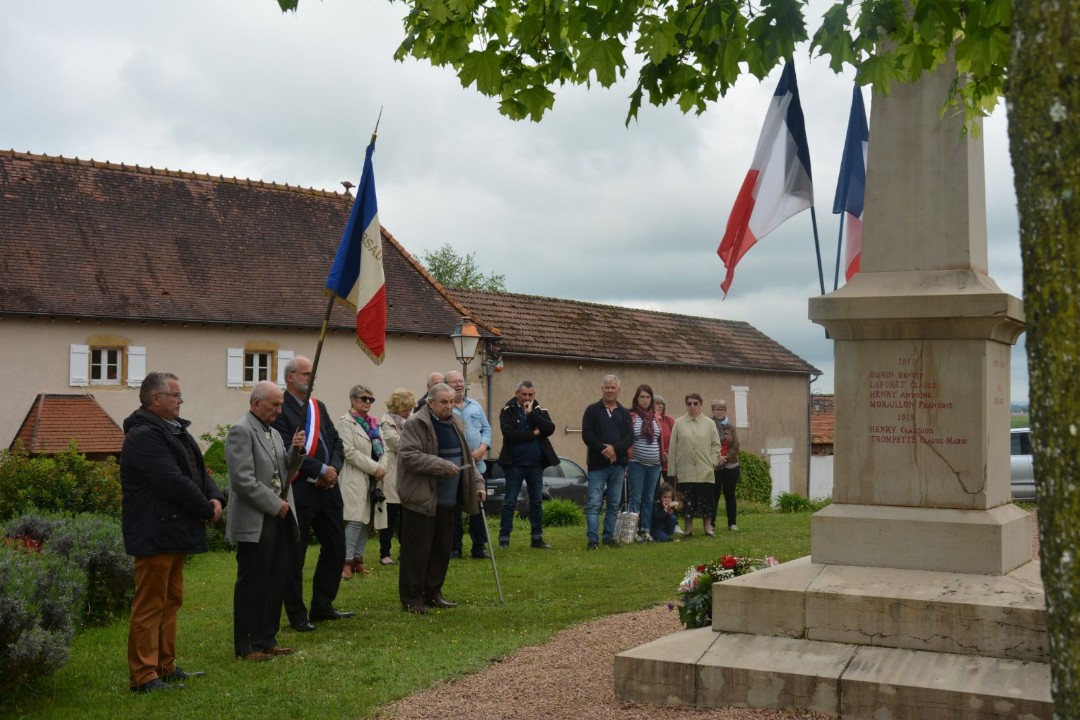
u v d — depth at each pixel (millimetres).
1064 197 2150
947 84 6305
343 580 10273
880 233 6418
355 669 6602
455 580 10195
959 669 5027
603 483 12688
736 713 5148
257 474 7172
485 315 28375
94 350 22484
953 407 6051
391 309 26438
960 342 6047
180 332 23312
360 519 10469
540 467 12719
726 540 13117
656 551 12008
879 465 6207
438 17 5727
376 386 25922
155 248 24375
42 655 6148
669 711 5285
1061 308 2158
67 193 24250
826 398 45062
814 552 6234
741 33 5762
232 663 6922
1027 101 2215
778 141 7012
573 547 12664
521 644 7105
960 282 6160
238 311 24016
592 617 8172
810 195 6984
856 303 6207
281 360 24641
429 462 8547
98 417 21359
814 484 40156
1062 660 2158
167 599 6605
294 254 26469
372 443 10789
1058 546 2162
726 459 14523
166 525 6285
